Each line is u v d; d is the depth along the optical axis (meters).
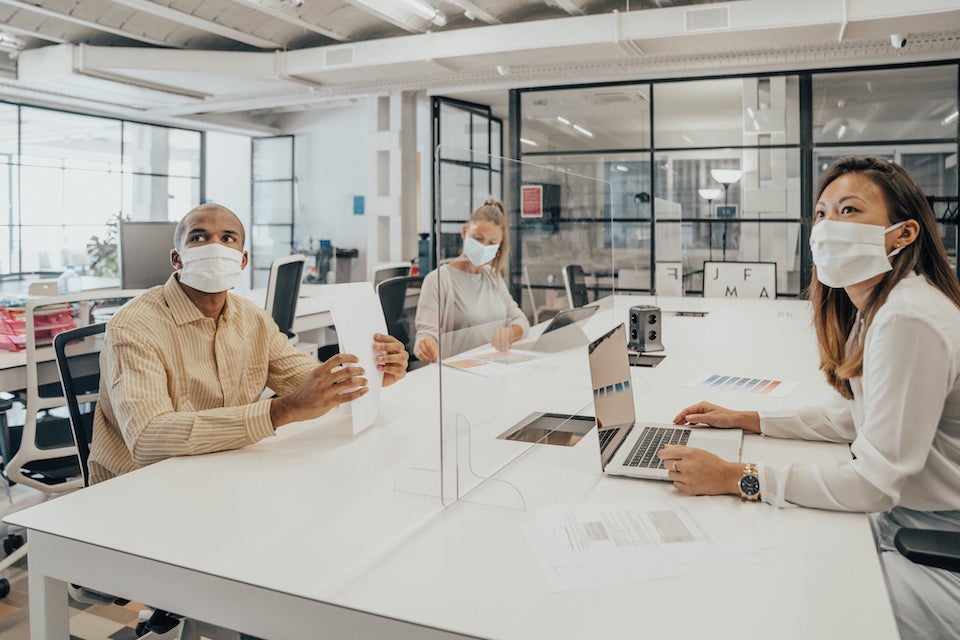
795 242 7.22
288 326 3.62
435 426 1.76
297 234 11.52
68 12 6.21
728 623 0.86
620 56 6.38
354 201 9.73
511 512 1.22
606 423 1.50
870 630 0.84
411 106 8.82
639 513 1.21
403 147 8.78
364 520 1.19
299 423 1.80
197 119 10.20
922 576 1.24
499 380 1.48
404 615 0.89
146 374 1.57
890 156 6.88
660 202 4.37
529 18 6.93
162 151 10.72
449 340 1.27
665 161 7.61
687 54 6.48
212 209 1.72
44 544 1.15
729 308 4.26
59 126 9.23
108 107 9.20
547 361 1.76
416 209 8.98
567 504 1.26
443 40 6.38
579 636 0.84
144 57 7.17
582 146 7.92
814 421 1.64
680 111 7.52
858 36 5.57
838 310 1.53
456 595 0.94
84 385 2.23
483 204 1.41
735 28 5.47
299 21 6.38
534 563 1.03
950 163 6.70
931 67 6.70
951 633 1.18
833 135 7.04
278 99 8.66
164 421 1.51
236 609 1.00
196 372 1.71
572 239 1.99
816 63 6.85
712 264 5.05
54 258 9.21
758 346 2.97
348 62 6.82
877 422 1.21
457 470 1.28
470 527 1.16
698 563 1.02
